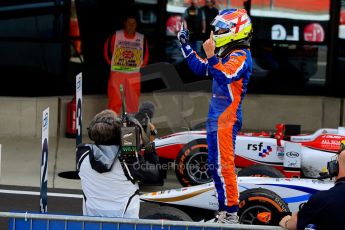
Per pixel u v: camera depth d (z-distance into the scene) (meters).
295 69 38.78
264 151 25.12
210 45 16.83
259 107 37.97
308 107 37.94
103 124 15.29
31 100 34.59
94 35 37.53
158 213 17.69
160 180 15.70
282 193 19.52
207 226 13.54
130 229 13.65
